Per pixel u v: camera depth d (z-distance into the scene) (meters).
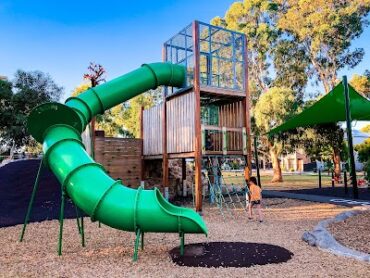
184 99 13.83
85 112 10.36
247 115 14.34
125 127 43.66
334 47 34.22
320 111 18.22
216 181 15.10
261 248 6.69
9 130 35.41
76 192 6.54
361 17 32.94
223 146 13.64
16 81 38.19
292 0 35.38
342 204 12.70
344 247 6.37
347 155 23.77
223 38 15.13
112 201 6.29
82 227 7.39
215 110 16.11
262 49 35.94
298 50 35.84
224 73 15.47
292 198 15.24
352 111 18.69
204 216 11.62
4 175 19.88
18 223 10.29
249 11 37.34
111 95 11.49
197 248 6.82
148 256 6.39
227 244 7.15
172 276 5.08
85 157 7.13
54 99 39.22
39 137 7.86
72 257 6.43
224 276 5.04
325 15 32.50
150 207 6.16
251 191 10.59
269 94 26.33
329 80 35.53
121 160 16.53
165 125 15.16
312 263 5.62
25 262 6.10
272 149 27.84
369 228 8.06
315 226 8.76
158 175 17.83
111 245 7.43
